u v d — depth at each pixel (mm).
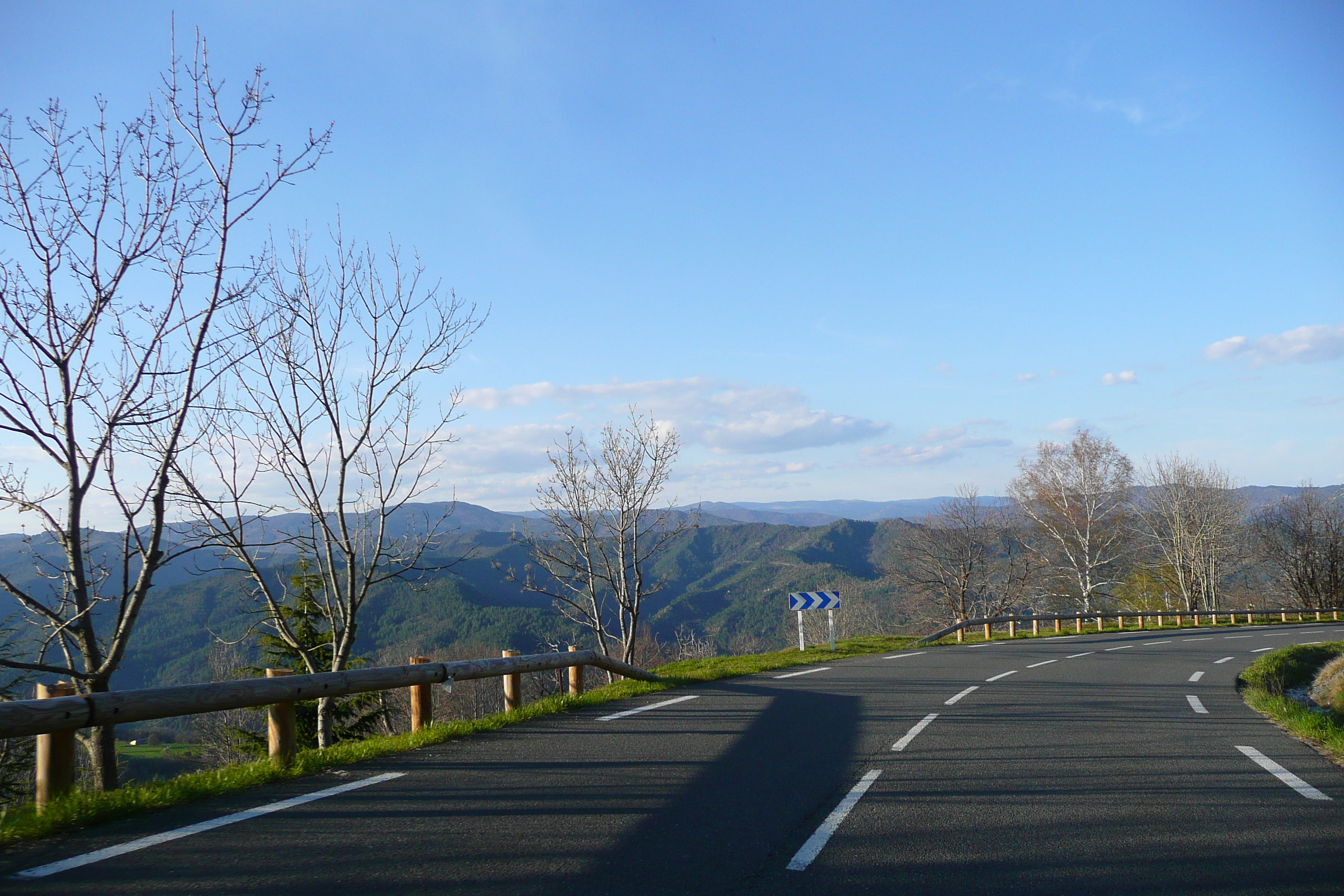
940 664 18750
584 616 26938
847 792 6578
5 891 4234
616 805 6062
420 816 5715
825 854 5027
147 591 9133
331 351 13422
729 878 4578
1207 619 52281
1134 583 61906
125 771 15609
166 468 9156
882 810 6059
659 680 14172
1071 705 11883
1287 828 5723
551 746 8406
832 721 10180
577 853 4945
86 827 5402
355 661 18422
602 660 12688
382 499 13797
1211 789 6859
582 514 25453
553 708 10875
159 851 4898
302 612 17906
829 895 4348
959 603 47094
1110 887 4547
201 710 6441
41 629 9906
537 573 26172
